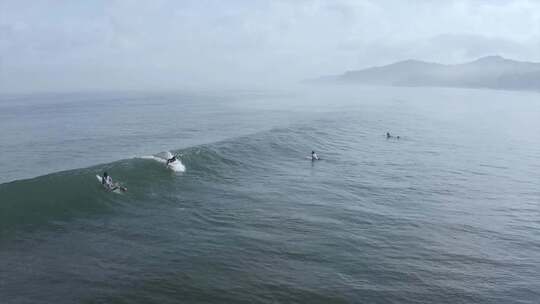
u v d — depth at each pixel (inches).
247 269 861.8
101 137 2711.6
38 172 1808.6
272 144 2176.4
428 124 3681.1
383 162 1978.3
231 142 2060.8
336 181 1587.1
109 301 727.7
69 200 1149.1
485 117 4503.0
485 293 807.7
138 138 2659.9
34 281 772.6
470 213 1267.2
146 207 1196.5
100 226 1044.5
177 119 3853.3
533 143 2723.9
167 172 1489.9
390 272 874.1
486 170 1875.0
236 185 1472.7
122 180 1342.3
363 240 1030.4
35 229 993.5
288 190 1441.9
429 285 829.2
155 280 801.6
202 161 1670.8
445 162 2025.1
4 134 2910.9
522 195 1485.0
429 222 1173.1
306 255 937.5
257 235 1037.8
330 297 771.4
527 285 843.4
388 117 4210.1
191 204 1245.1
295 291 787.4
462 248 1006.4
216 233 1041.5
